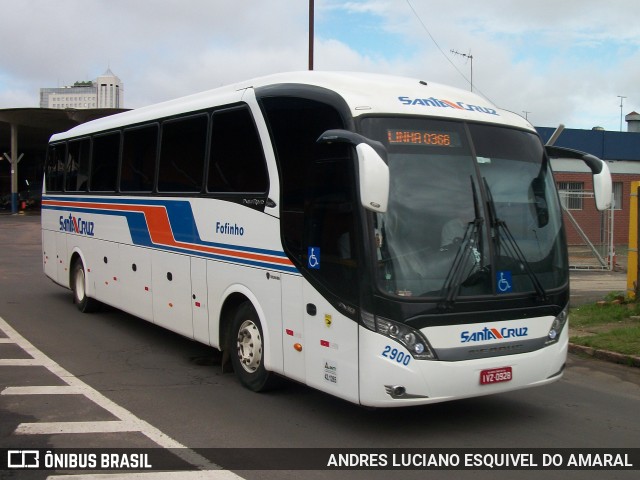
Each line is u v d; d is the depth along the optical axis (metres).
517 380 5.62
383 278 5.20
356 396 5.31
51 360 8.30
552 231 6.11
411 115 5.71
